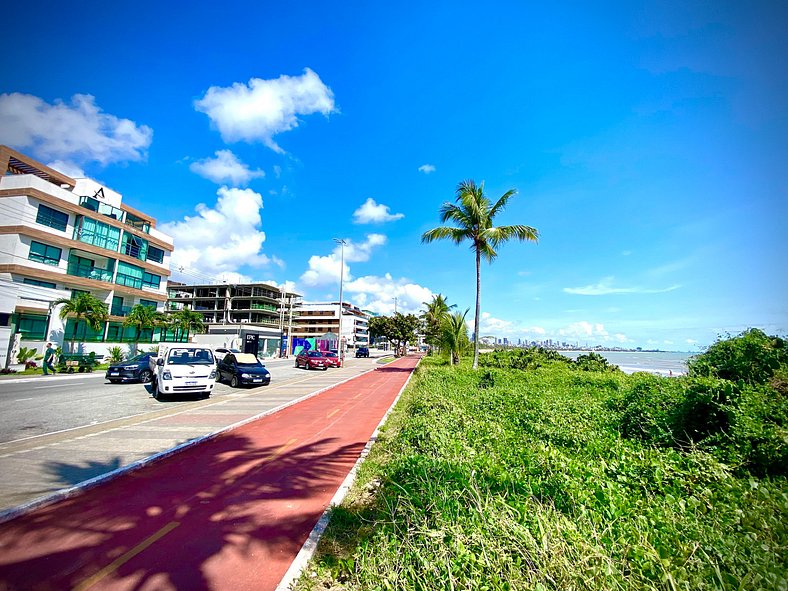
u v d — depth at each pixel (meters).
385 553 3.27
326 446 7.74
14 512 4.48
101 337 32.16
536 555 2.87
